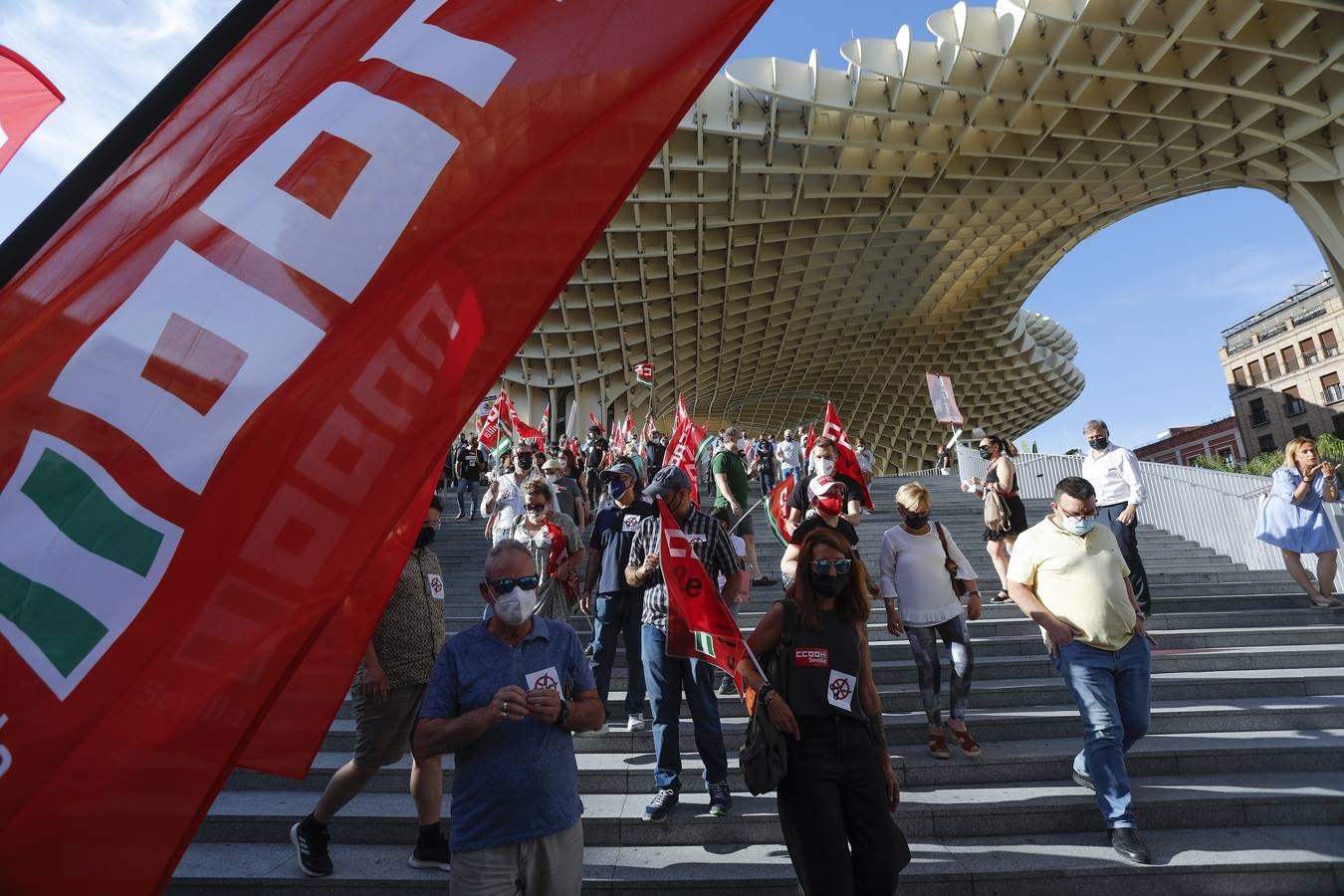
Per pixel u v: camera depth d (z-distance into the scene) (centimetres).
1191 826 378
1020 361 5394
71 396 131
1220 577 855
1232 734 470
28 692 120
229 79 150
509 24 154
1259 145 2744
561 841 238
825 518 468
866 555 1012
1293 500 714
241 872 355
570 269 142
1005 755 434
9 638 122
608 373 4216
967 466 1830
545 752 239
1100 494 695
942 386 1995
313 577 131
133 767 121
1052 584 375
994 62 2492
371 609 184
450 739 226
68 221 140
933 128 2888
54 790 119
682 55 150
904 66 2547
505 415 1484
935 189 3234
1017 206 3375
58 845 117
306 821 352
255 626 128
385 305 140
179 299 136
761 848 371
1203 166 2986
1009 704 525
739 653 281
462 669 243
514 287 141
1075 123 2758
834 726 271
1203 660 574
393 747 351
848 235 3578
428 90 149
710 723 390
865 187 3228
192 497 129
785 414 6181
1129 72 2352
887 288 4200
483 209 144
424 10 155
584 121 148
